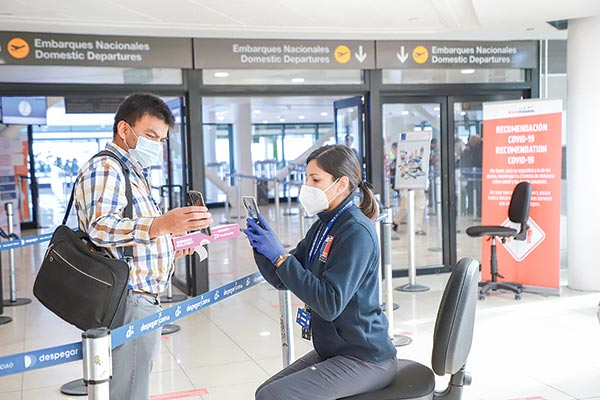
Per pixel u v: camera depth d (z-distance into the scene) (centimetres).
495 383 412
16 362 179
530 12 602
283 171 1673
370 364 231
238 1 528
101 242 227
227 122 1806
